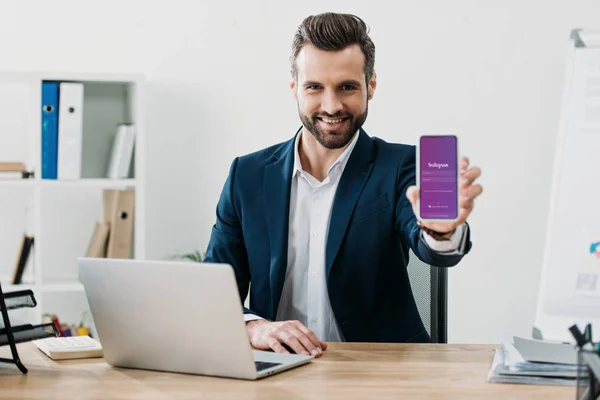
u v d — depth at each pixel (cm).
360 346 160
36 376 139
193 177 333
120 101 329
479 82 333
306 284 187
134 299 137
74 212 332
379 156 188
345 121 175
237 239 193
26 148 329
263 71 333
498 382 129
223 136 333
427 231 140
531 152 333
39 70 327
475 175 137
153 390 127
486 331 335
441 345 161
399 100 333
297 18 333
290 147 191
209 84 332
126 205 308
